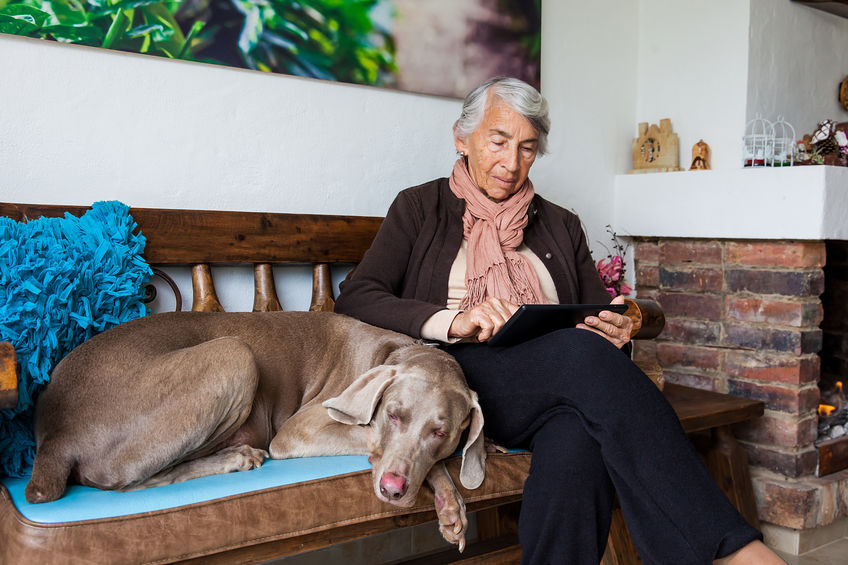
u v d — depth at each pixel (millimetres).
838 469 2861
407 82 2570
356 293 2006
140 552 1312
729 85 2973
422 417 1481
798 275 2688
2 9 1844
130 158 2078
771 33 2984
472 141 2123
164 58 2104
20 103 1902
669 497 1488
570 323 1793
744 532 1438
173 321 1699
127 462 1430
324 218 2328
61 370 1540
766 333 2779
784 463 2721
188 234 2057
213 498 1397
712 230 2893
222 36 2180
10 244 1593
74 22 1942
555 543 1530
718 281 2932
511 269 2084
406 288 2105
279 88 2324
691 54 3104
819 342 2762
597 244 3232
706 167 3023
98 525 1284
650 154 3219
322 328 1903
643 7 3289
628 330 1899
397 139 2600
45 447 1421
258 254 2189
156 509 1344
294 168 2377
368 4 2457
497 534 2502
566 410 1622
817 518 2660
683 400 2625
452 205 2156
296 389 1814
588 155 3174
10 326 1548
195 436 1479
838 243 3115
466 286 2057
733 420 2516
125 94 2057
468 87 2727
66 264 1662
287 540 1488
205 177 2207
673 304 3096
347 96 2469
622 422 1526
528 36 2875
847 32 3318
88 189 2016
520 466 1733
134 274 1860
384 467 1453
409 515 1631
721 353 2922
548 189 3051
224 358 1525
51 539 1253
